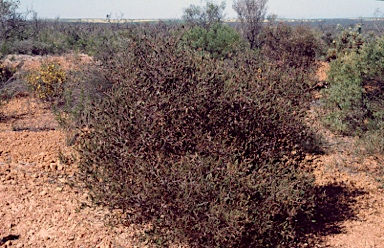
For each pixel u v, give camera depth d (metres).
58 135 7.37
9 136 7.33
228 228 3.30
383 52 8.30
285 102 4.33
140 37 4.20
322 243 4.09
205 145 3.69
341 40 15.85
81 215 4.46
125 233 4.12
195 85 3.79
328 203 5.04
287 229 3.91
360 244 4.08
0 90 10.55
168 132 3.69
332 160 6.48
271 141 4.09
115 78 4.04
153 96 3.68
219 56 11.66
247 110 3.89
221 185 3.43
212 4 18.14
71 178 5.46
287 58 12.18
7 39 19.42
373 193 5.34
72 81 10.42
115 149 3.67
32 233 4.17
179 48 4.10
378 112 7.71
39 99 10.63
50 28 34.75
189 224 3.45
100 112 3.88
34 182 5.33
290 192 3.68
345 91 8.26
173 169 3.43
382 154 6.45
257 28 17.28
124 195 3.54
